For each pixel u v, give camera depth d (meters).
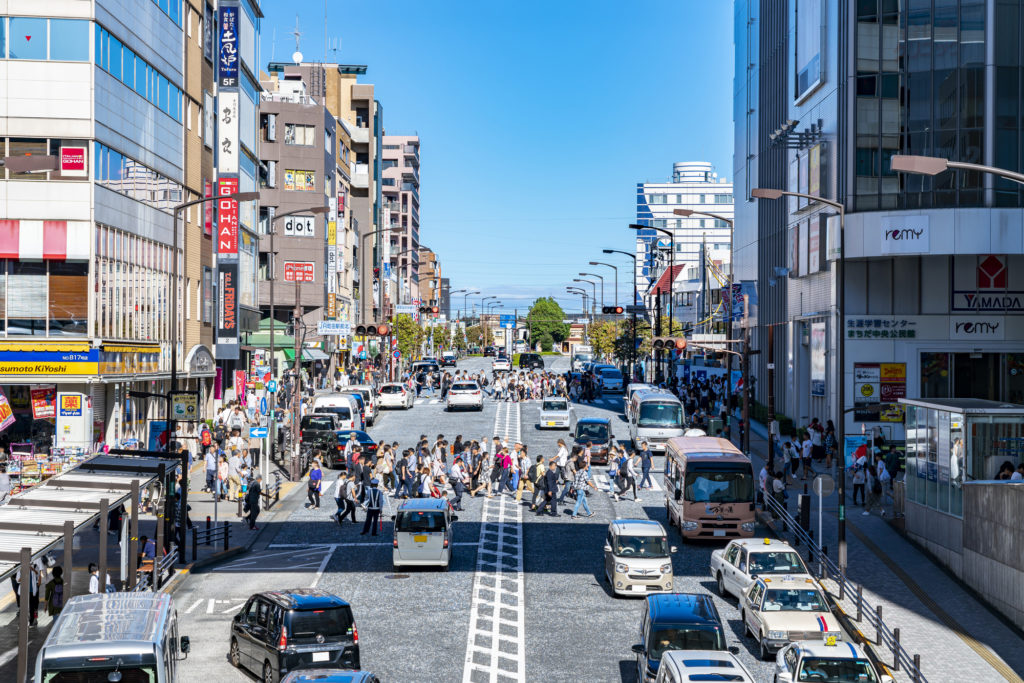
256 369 57.09
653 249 155.75
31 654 23.38
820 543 31.11
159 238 52.03
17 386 43.03
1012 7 50.12
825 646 20.70
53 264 42.72
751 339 77.19
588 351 147.38
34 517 23.20
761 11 75.12
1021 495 26.69
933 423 33.66
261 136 89.44
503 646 24.48
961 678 22.64
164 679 17.95
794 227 61.47
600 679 22.17
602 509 42.22
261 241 88.69
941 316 52.84
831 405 54.34
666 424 54.03
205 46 60.47
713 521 35.12
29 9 42.53
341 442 52.09
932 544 33.50
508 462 45.69
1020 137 50.12
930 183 50.69
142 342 48.88
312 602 21.45
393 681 21.83
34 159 42.44
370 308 127.88
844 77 52.25
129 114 47.44
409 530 31.52
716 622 21.38
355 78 129.00
